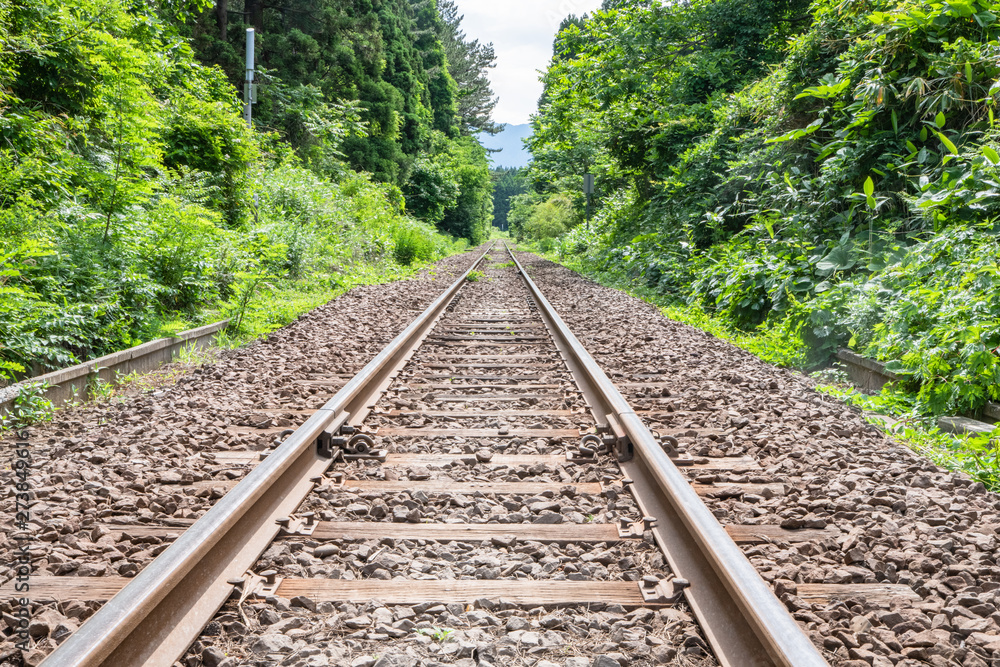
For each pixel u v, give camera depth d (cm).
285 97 2748
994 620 227
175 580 210
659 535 290
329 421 406
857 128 880
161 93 1287
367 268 1698
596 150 2770
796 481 365
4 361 477
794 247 897
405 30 5012
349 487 353
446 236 4547
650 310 1127
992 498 339
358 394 500
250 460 397
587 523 314
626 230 2064
